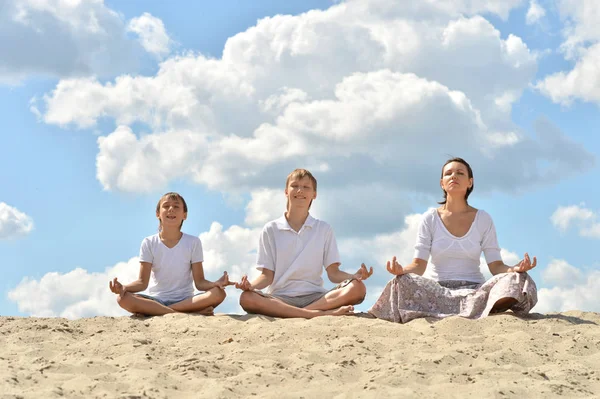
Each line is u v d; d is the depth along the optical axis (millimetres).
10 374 4227
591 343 5523
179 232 7977
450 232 7484
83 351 5176
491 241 7547
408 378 4402
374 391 4043
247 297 7316
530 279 6777
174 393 4027
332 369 4613
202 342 5621
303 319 6699
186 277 7910
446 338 5680
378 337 5746
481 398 4000
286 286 7664
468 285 7297
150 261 7852
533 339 5602
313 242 7734
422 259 7477
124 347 5258
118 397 3797
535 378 4527
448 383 4324
